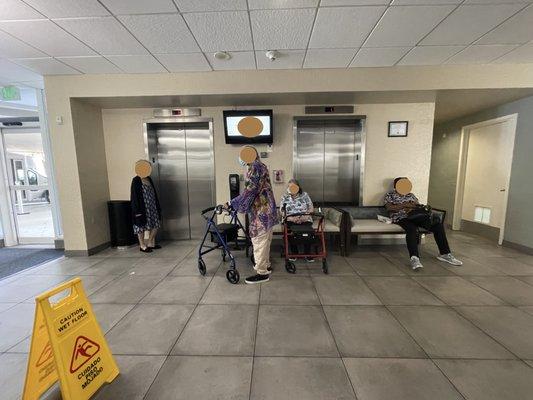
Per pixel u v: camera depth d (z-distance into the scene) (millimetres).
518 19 2348
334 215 3814
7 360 1741
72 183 3686
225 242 3156
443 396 1409
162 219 4637
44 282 2949
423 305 2359
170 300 2475
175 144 4496
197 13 2240
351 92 3463
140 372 1597
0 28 2400
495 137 4395
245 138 4012
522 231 3863
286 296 2535
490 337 1909
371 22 2395
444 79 3344
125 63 3182
